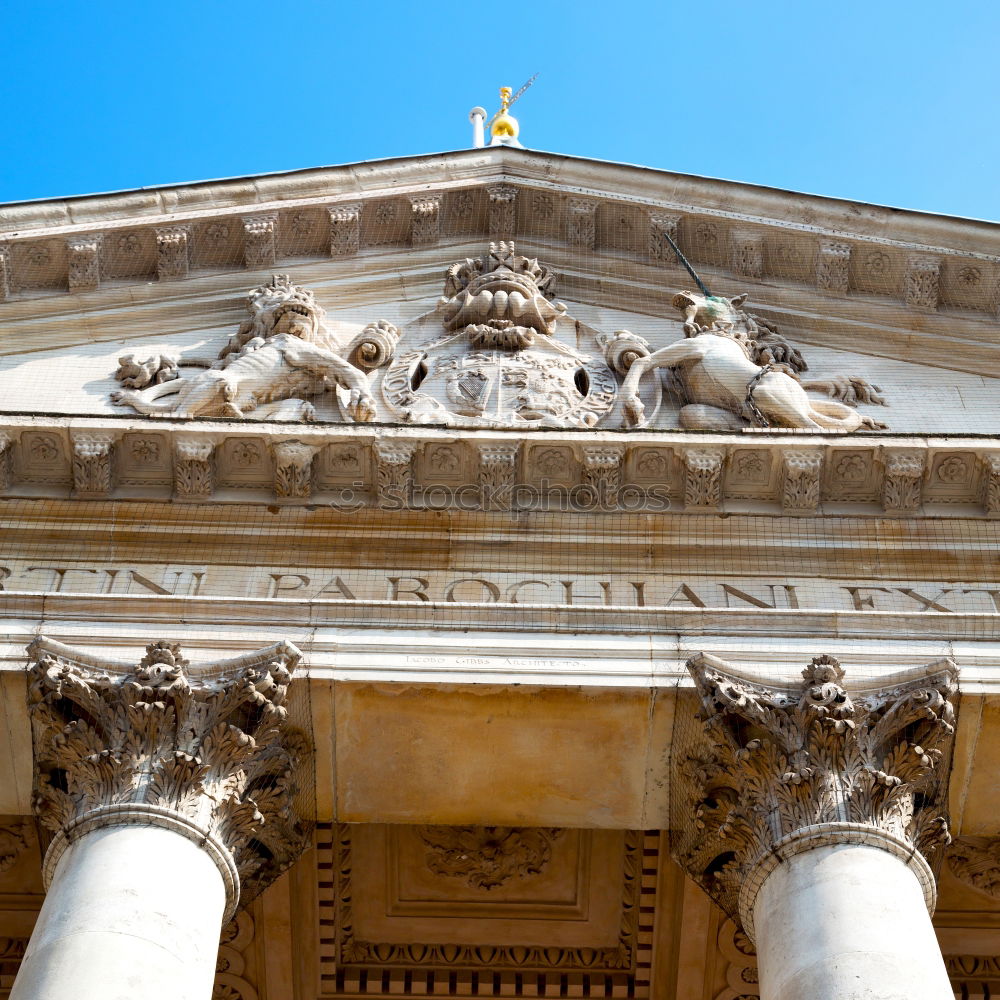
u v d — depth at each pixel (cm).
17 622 1608
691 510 1838
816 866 1396
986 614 1636
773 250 2298
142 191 2284
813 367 2198
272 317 2138
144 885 1337
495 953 1992
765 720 1491
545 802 1589
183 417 1867
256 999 1964
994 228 2230
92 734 1478
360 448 1841
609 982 1977
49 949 1280
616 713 1553
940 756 1509
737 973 1923
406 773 1572
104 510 1833
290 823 1544
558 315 2233
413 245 2378
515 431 1848
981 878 1839
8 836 1875
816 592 1770
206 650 1584
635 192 2358
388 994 1978
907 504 1838
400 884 1962
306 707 1550
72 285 2239
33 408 2078
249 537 1814
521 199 2394
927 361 2205
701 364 2080
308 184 2348
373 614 1631
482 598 1756
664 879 1902
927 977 1291
